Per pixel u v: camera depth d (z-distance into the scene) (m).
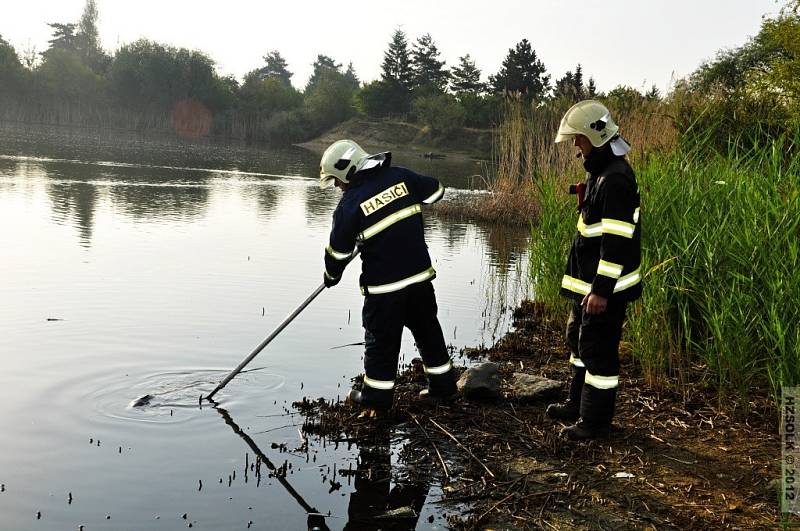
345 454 3.84
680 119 10.19
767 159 5.59
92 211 12.63
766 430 4.11
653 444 3.94
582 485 3.48
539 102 16.73
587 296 3.78
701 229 5.04
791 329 4.12
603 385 3.92
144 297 6.95
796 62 13.55
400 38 75.81
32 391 4.51
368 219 4.20
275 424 4.20
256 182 21.59
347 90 78.25
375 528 3.08
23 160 21.95
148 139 47.00
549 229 6.91
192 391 4.67
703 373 4.98
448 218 15.95
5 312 6.19
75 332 5.74
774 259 4.40
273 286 7.80
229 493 3.36
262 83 79.06
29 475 3.45
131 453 3.74
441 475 3.62
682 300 5.05
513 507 3.28
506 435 4.12
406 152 56.97
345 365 5.34
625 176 3.66
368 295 4.25
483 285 8.63
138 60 68.44
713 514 3.18
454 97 67.00
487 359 5.70
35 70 66.00
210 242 10.36
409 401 4.62
